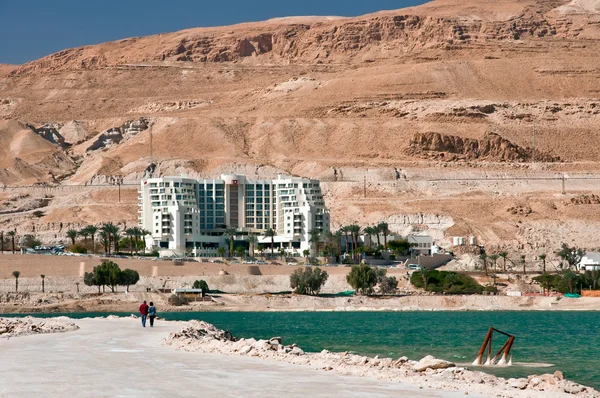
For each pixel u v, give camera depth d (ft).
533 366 435.53
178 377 281.13
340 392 261.85
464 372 311.47
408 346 563.89
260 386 268.00
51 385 258.37
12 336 442.91
